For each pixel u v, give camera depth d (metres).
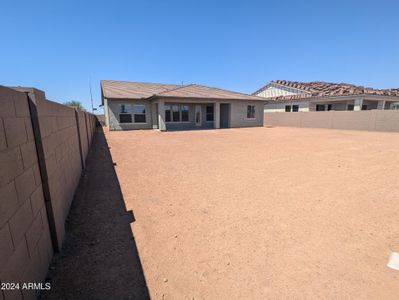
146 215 3.47
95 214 3.51
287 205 3.80
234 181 5.09
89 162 7.14
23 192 1.84
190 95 18.34
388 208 3.68
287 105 24.77
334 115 19.44
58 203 2.75
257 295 1.98
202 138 13.18
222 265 2.36
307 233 2.95
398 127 15.88
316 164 6.62
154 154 8.32
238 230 3.03
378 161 6.95
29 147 2.06
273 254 2.53
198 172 5.84
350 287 2.06
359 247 2.66
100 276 2.19
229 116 20.91
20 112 1.92
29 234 1.89
